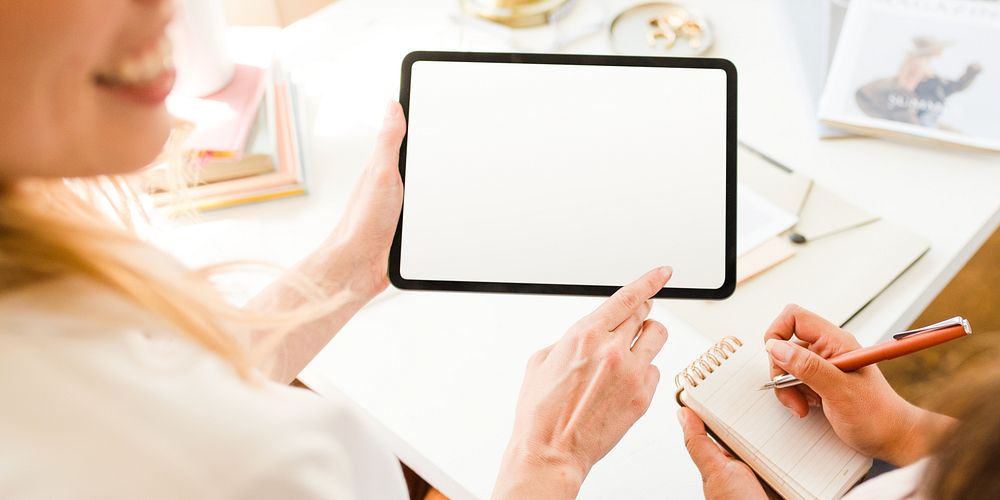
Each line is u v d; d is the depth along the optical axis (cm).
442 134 64
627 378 56
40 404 26
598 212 62
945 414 38
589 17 98
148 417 28
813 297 75
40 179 35
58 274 31
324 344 66
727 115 64
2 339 27
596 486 66
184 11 77
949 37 90
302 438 32
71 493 26
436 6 102
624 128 64
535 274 62
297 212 84
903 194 83
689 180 63
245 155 82
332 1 143
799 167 85
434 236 62
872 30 92
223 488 29
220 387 31
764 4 98
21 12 27
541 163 63
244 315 43
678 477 66
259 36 92
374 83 95
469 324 75
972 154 85
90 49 30
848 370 58
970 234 80
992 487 33
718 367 63
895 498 46
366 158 88
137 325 32
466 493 66
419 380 71
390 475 43
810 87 90
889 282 75
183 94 85
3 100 29
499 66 64
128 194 76
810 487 57
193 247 81
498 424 69
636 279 61
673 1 98
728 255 61
